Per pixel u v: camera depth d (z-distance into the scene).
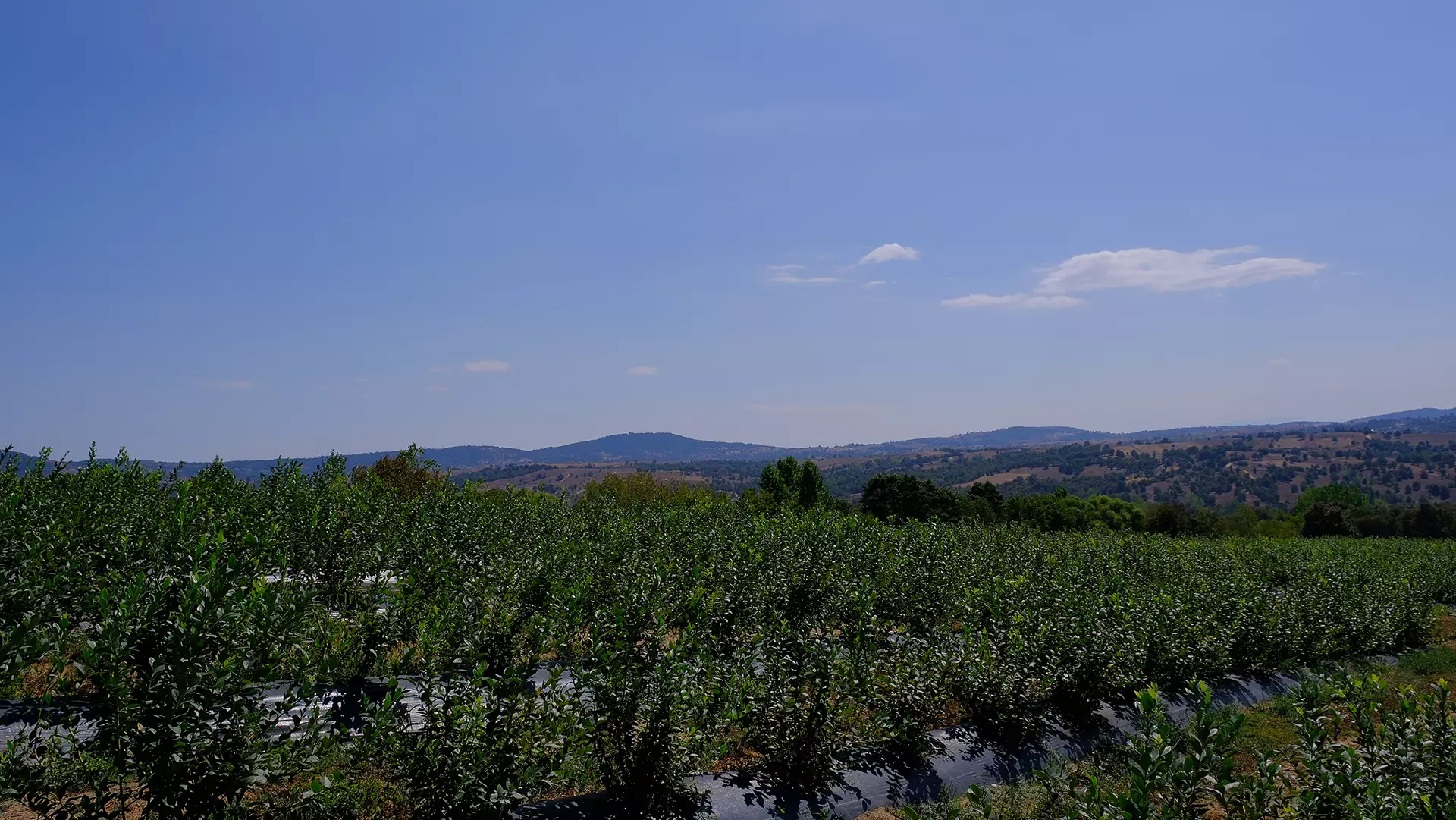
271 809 6.18
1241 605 14.84
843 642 11.30
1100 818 6.35
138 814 6.21
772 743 8.53
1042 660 11.05
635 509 22.59
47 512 10.77
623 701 7.46
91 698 7.62
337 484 17.28
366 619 9.06
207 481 15.34
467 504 16.09
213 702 5.42
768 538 16.94
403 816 6.79
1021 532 25.84
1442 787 6.90
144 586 6.59
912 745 9.54
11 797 5.24
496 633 9.02
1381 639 18.33
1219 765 6.26
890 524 23.58
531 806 7.26
